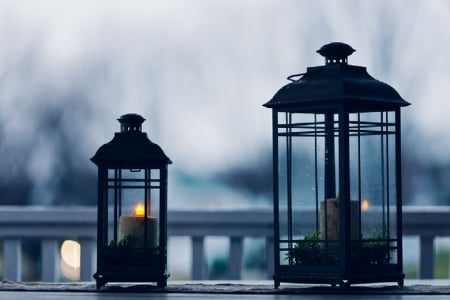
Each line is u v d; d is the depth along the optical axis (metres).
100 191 3.68
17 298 3.26
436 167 9.80
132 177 3.71
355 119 4.14
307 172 4.24
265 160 9.84
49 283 4.02
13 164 10.37
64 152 10.42
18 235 5.69
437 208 6.14
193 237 5.67
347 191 3.50
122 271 3.66
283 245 5.52
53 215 5.69
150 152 3.68
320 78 3.64
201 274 5.67
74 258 5.72
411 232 5.70
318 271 3.55
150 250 3.67
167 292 3.53
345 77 3.60
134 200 3.71
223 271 8.56
